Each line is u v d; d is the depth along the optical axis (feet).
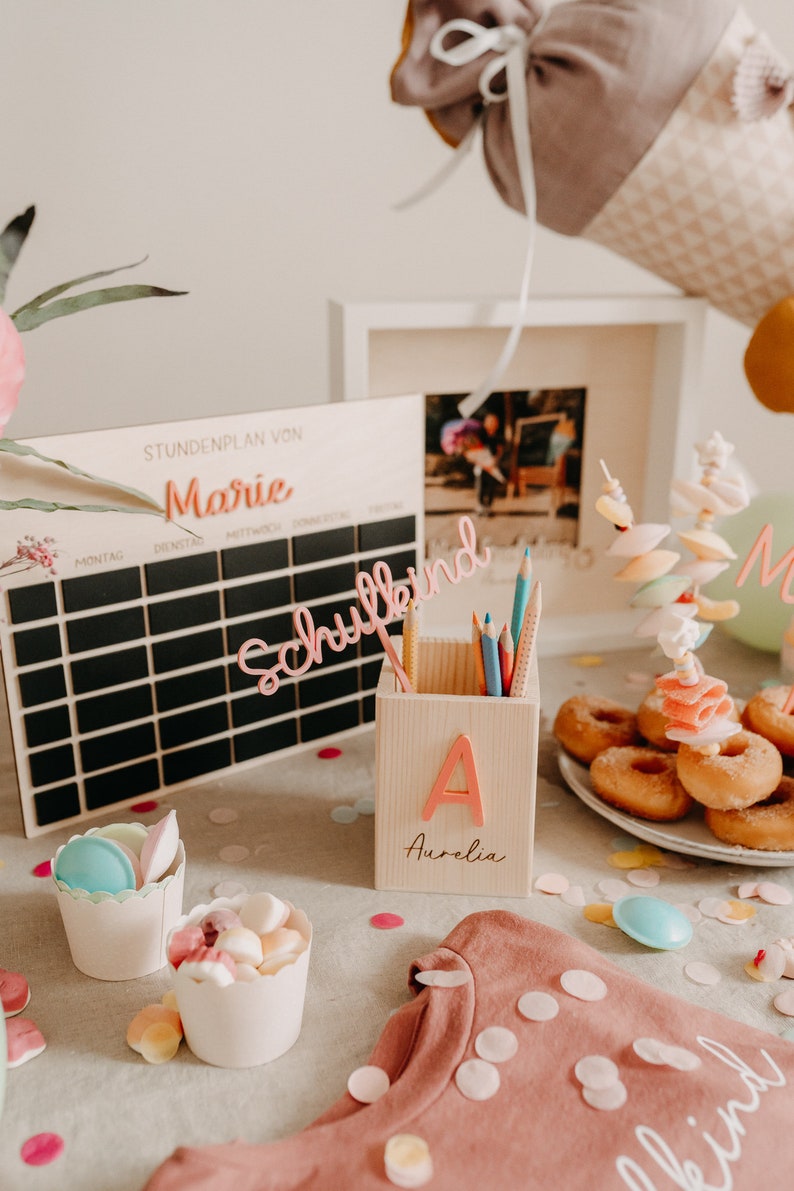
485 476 2.76
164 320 3.06
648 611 2.98
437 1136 1.27
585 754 2.19
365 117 3.09
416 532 2.37
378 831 1.83
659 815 1.97
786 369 2.31
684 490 1.94
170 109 2.89
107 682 2.03
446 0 2.28
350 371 2.45
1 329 1.50
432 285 3.32
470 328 2.62
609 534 2.93
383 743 1.78
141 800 2.15
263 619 2.20
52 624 1.93
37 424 3.03
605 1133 1.28
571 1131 1.28
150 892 1.59
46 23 2.71
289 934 1.50
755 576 2.68
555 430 2.79
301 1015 1.52
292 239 3.13
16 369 1.53
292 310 3.20
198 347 3.13
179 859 1.69
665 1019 1.47
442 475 2.72
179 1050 1.50
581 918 1.80
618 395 2.82
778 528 2.66
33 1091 1.42
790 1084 1.36
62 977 1.65
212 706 2.19
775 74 2.12
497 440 2.74
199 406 3.18
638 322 2.62
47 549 1.89
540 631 2.89
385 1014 1.56
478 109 2.45
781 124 2.22
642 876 1.91
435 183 2.61
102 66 2.80
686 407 2.74
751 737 2.02
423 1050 1.41
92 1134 1.35
